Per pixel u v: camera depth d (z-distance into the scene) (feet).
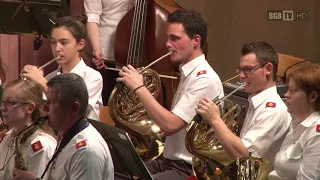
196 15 39.04
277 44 63.21
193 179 36.76
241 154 33.81
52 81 28.35
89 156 27.91
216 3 62.03
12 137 32.71
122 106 39.45
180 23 38.68
